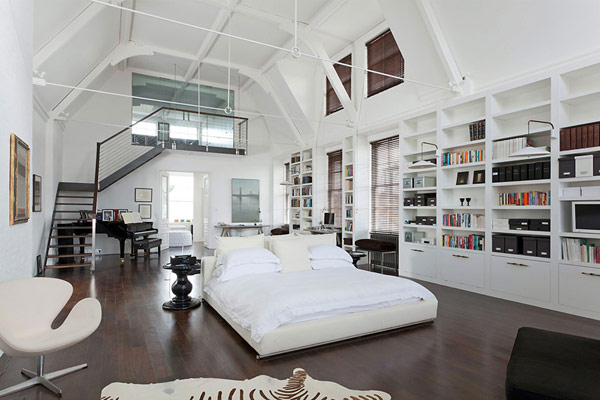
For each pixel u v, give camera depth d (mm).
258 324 2881
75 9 5242
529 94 4738
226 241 4734
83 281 5922
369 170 7820
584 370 1831
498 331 3525
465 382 2492
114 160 9438
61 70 6273
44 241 7113
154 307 4414
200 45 8188
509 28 4551
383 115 7004
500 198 4871
